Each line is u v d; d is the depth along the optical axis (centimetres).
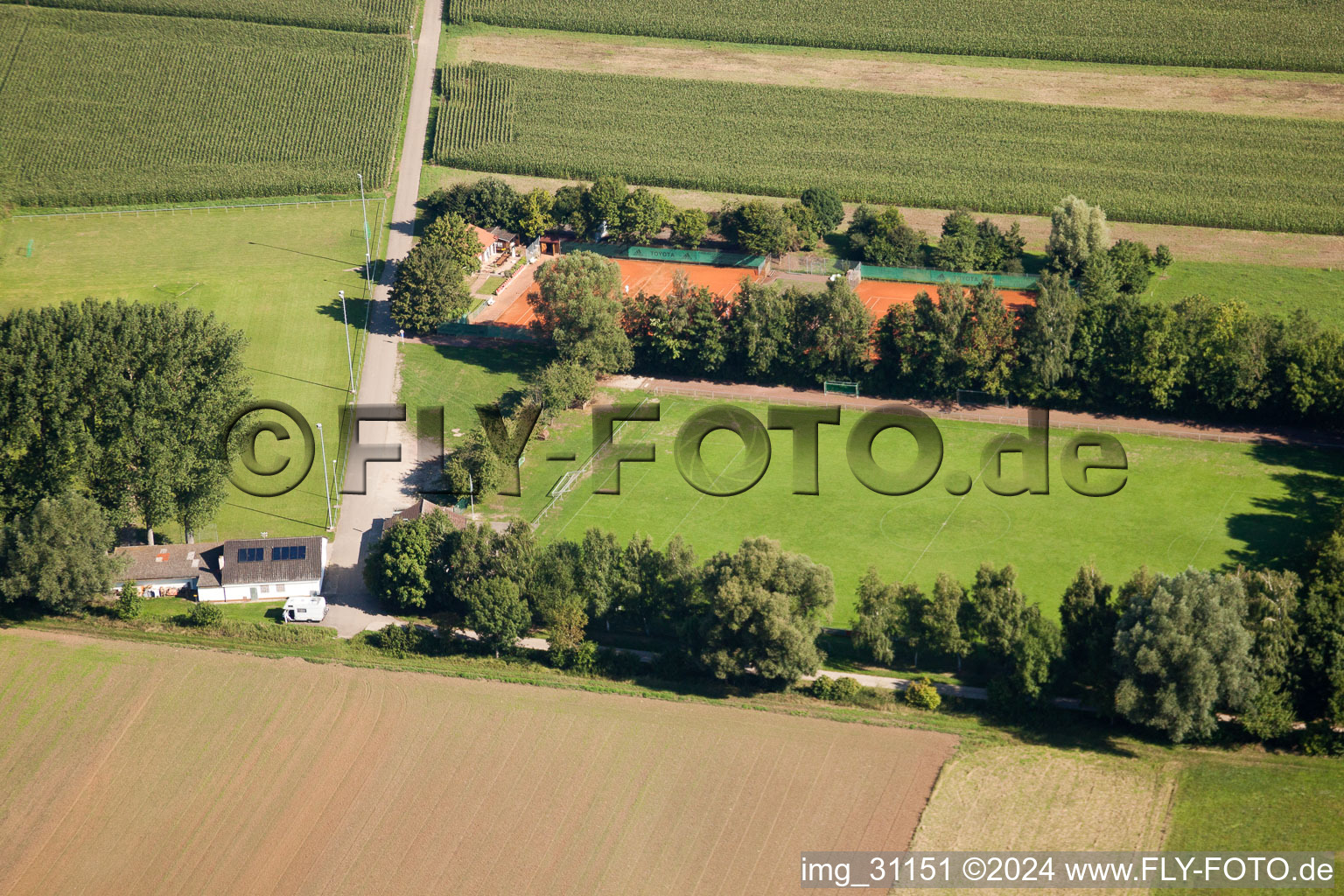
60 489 14625
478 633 13412
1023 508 15762
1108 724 12244
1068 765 11688
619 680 13038
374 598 14550
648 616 13638
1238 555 14688
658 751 11944
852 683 12619
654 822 11156
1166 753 11825
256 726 12419
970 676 12900
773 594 12556
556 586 13538
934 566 14712
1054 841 10844
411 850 10962
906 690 12594
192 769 11919
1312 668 11825
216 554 14900
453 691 12850
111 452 14700
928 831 10962
